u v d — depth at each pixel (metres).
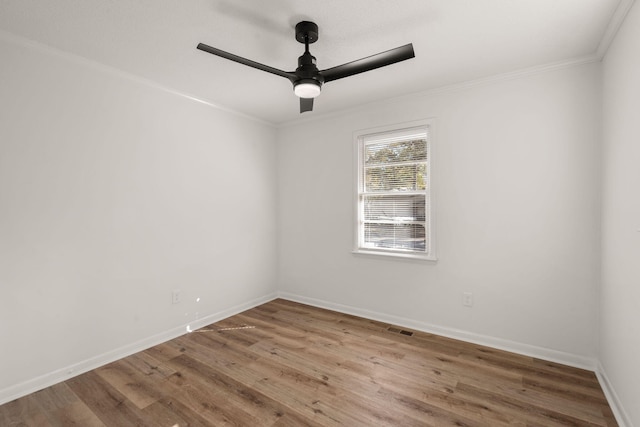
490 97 2.74
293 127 4.07
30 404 2.00
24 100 2.11
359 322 3.37
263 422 1.83
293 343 2.86
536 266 2.58
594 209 2.35
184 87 2.95
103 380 2.27
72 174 2.34
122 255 2.64
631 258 1.70
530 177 2.59
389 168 3.36
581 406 1.95
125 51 2.29
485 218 2.79
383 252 3.38
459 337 2.93
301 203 4.02
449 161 2.95
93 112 2.46
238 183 3.69
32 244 2.15
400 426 1.79
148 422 1.83
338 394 2.09
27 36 2.08
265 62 2.47
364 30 2.03
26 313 2.12
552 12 1.83
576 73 2.40
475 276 2.84
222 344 2.85
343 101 3.34
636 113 1.63
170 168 3.00
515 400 2.01
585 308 2.40
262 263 4.03
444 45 2.21
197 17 1.89
